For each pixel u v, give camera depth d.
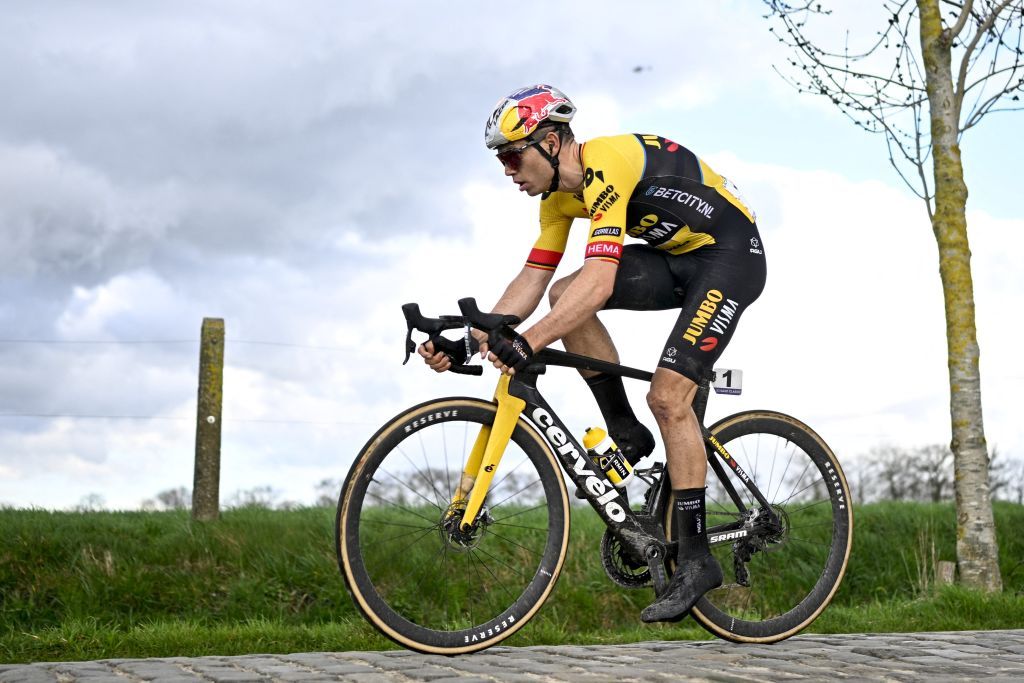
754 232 3.60
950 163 7.18
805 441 3.94
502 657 3.39
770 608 7.00
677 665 3.17
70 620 6.19
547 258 3.72
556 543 3.43
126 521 8.06
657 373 3.45
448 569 7.03
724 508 3.88
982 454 6.92
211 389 8.34
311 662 3.38
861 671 3.08
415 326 3.18
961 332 7.03
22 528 7.45
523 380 3.39
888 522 8.54
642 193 3.44
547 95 3.39
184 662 3.42
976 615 5.73
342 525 3.13
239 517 8.09
